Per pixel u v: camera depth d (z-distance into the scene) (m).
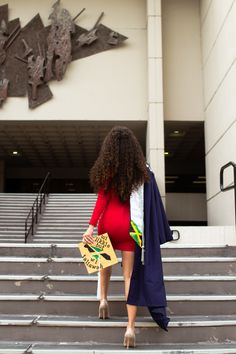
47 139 22.12
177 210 25.55
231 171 13.05
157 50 17.02
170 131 20.09
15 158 26.86
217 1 15.21
